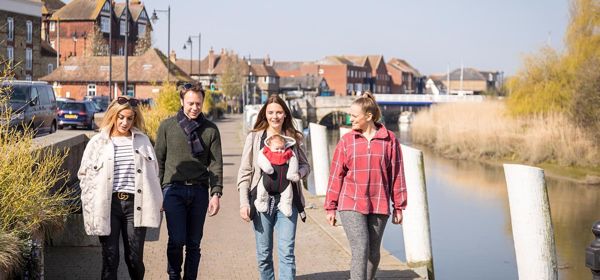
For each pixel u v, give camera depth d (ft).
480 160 139.85
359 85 515.91
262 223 20.57
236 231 33.22
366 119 20.12
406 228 26.76
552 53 149.79
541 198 19.79
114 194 19.97
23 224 18.84
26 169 20.48
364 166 20.03
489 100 188.34
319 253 28.25
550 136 128.47
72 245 27.50
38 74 239.09
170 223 20.95
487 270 49.42
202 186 21.48
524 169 19.80
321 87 474.90
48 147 29.07
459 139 150.51
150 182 20.27
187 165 21.13
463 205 81.10
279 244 20.39
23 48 226.99
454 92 483.51
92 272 23.88
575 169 119.34
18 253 17.22
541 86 148.36
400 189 20.42
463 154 146.51
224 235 32.19
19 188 19.56
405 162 26.58
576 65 140.46
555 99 146.00
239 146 95.96
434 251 55.47
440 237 61.11
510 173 20.17
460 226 66.64
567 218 76.79
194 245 21.45
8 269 16.43
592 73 124.16
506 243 58.85
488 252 55.26
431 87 597.11
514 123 149.89
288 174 20.16
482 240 59.98
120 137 20.27
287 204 20.18
